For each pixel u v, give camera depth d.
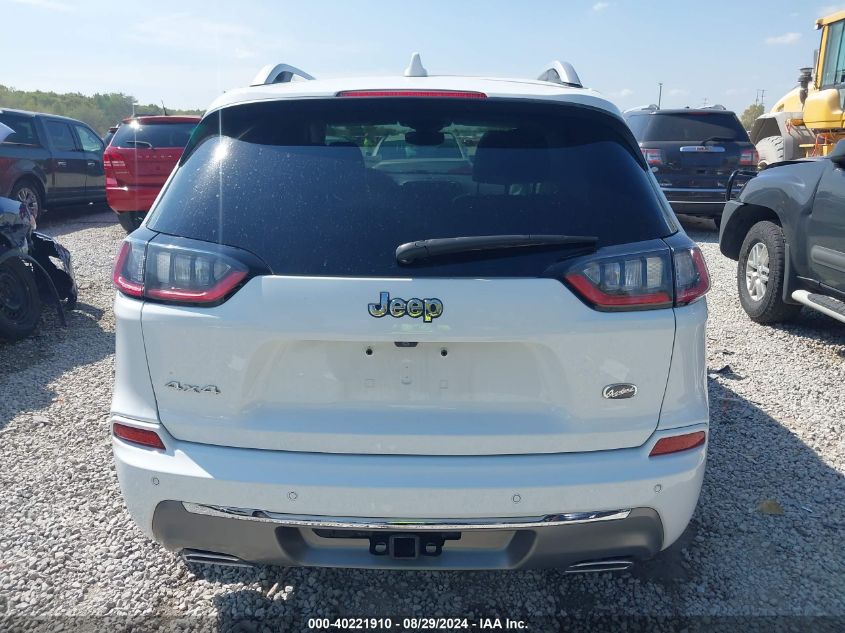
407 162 2.37
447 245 2.12
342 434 2.19
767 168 6.36
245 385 2.19
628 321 2.17
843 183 5.12
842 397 4.69
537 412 2.21
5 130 6.06
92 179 14.01
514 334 2.13
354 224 2.22
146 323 2.24
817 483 3.61
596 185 2.34
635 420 2.24
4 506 3.39
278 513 2.19
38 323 6.32
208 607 2.75
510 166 2.37
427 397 2.20
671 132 11.05
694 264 2.30
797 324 6.28
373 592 2.85
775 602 2.77
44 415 4.45
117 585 2.87
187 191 2.36
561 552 2.26
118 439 2.34
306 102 2.44
